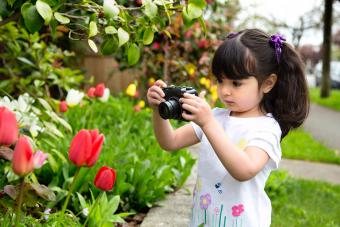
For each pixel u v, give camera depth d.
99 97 3.81
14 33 3.49
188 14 2.01
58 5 1.84
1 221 1.75
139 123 4.96
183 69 6.43
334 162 6.34
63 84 4.17
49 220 2.01
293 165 6.03
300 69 1.85
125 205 2.88
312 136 9.40
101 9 2.01
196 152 4.87
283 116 1.84
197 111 1.60
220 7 7.09
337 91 23.12
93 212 2.21
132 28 2.08
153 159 3.32
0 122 1.53
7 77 4.45
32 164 1.47
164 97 1.78
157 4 2.00
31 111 2.68
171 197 3.14
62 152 2.92
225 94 1.75
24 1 1.98
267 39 1.78
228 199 1.76
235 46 1.72
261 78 1.74
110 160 2.93
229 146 1.60
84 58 7.39
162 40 5.70
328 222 3.57
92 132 1.61
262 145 1.69
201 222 1.83
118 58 6.18
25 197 1.77
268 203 1.82
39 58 3.97
